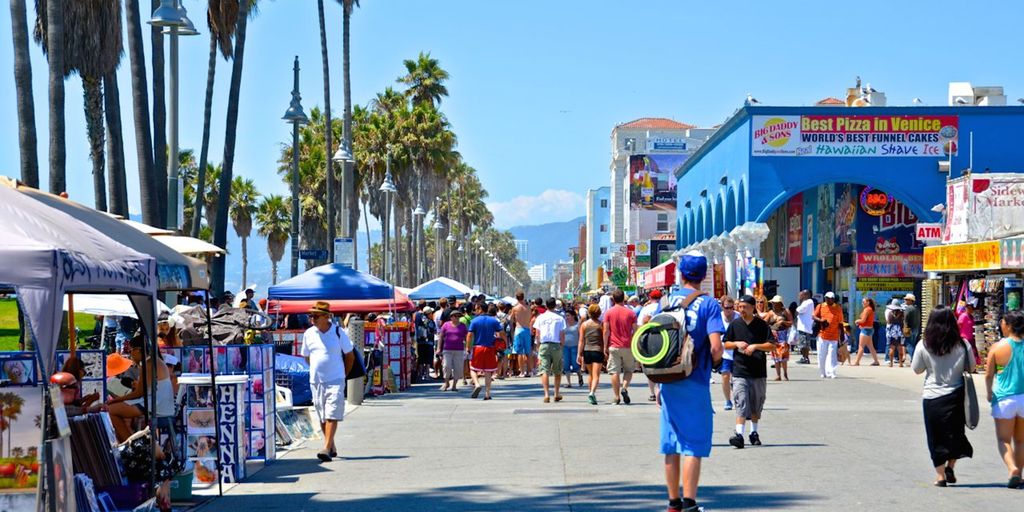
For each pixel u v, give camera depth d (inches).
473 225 5792.3
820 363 1066.1
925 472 468.1
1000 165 1574.8
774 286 1710.1
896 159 1588.3
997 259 1027.3
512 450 566.9
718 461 504.7
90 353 482.3
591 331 830.5
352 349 558.9
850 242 1673.2
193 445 466.9
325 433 545.3
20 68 864.9
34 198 372.5
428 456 552.1
